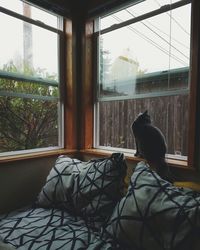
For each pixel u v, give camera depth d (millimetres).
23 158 1600
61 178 1408
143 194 938
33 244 983
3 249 974
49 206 1387
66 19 1988
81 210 1236
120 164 1293
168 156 1543
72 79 2002
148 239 833
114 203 1196
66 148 2059
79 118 2074
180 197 868
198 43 1300
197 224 743
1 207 1510
